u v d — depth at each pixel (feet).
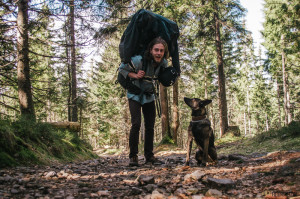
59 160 18.01
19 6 23.16
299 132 23.26
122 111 83.05
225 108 56.18
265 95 127.03
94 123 118.32
